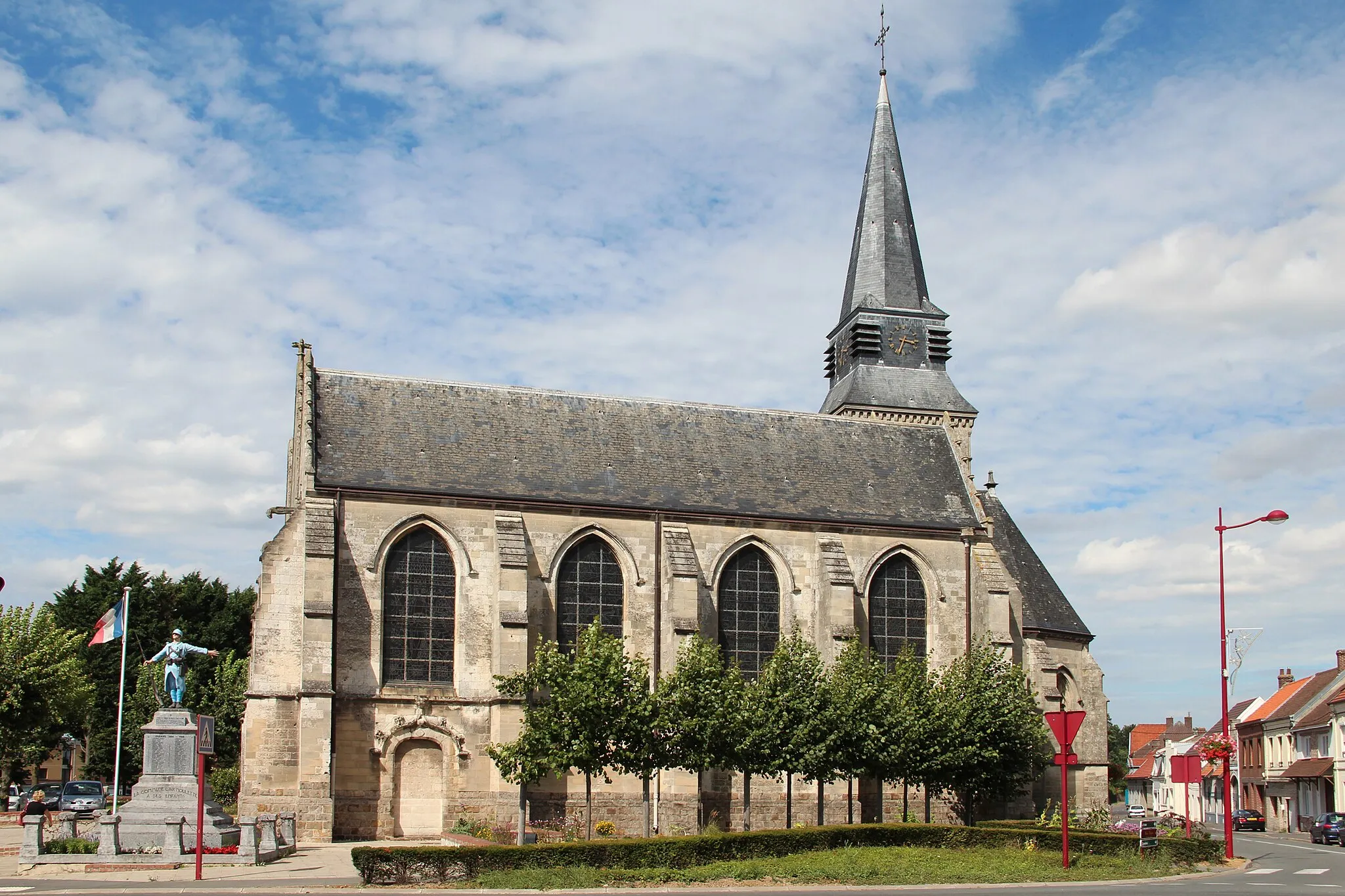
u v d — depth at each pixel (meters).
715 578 63.03
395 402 62.88
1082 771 71.38
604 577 61.56
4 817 69.56
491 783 56.25
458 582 58.44
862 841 43.12
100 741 97.00
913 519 67.62
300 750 53.25
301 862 42.38
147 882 35.50
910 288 85.94
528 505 60.19
